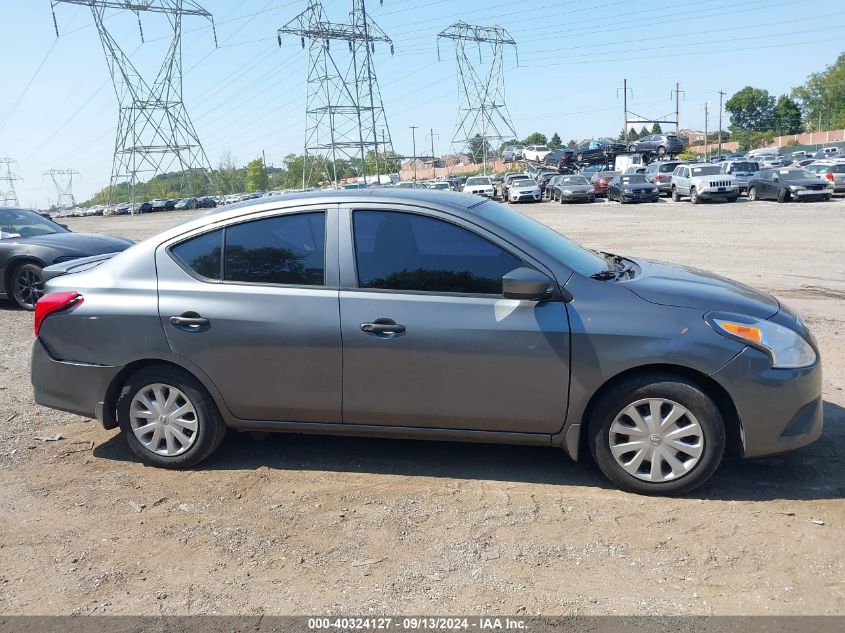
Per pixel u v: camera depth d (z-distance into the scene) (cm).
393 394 402
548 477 414
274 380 414
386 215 410
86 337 434
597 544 340
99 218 6975
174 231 438
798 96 12581
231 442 482
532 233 423
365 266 406
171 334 421
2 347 773
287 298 409
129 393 438
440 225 404
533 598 300
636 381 379
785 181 2827
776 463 423
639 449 383
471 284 395
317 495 401
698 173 3172
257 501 396
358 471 430
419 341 392
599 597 300
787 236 1716
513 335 383
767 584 305
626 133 7831
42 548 355
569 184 3766
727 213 2511
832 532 345
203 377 421
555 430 394
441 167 12419
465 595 304
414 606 298
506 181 4412
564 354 379
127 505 397
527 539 347
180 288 425
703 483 394
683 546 336
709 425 372
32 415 548
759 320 379
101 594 316
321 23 5728
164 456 438
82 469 446
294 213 420
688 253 1471
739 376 368
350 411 412
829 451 438
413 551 340
